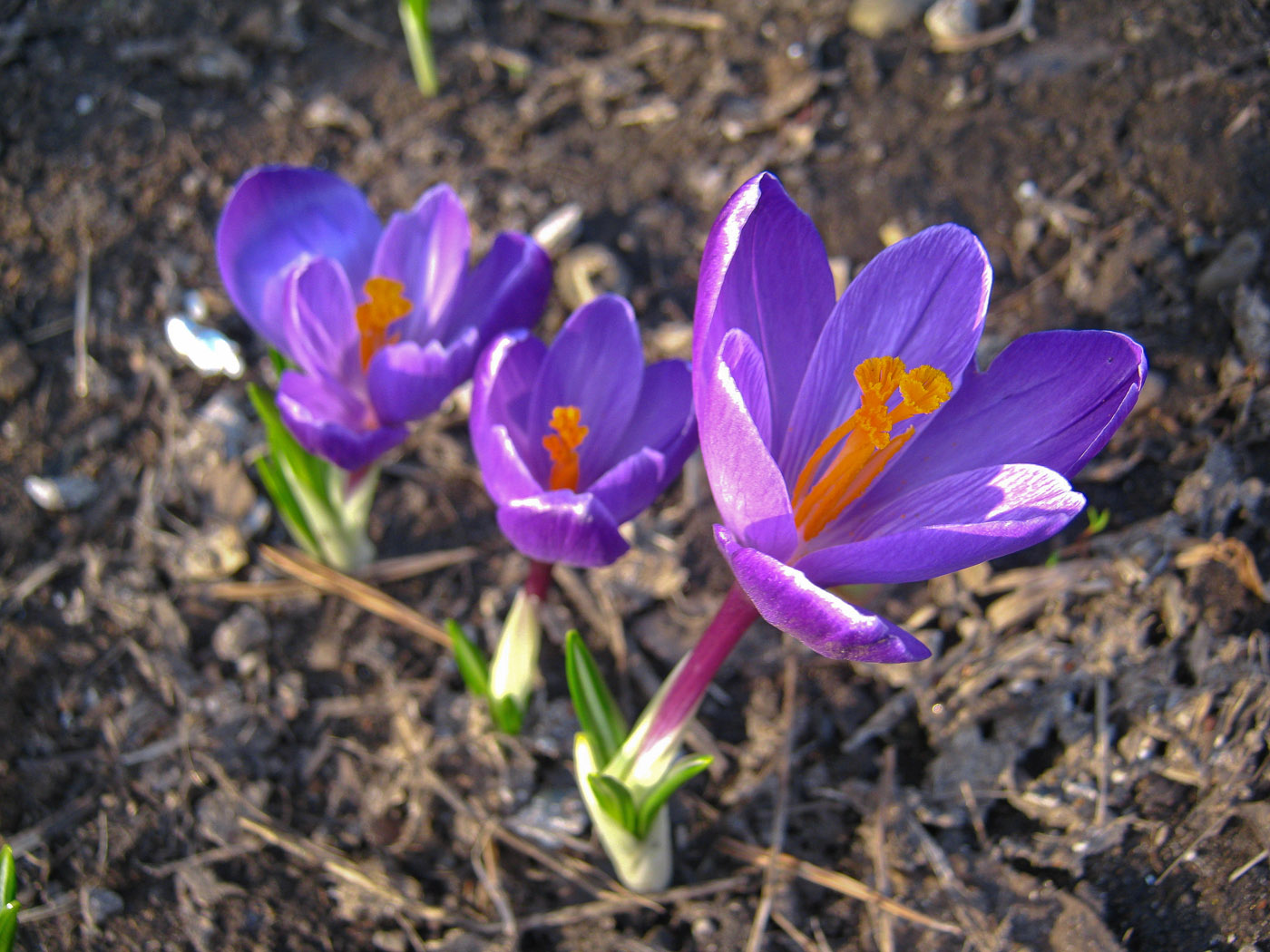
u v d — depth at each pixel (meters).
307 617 0.20
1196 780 0.17
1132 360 0.13
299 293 0.16
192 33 0.26
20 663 0.19
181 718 0.19
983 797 0.18
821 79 0.25
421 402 0.17
